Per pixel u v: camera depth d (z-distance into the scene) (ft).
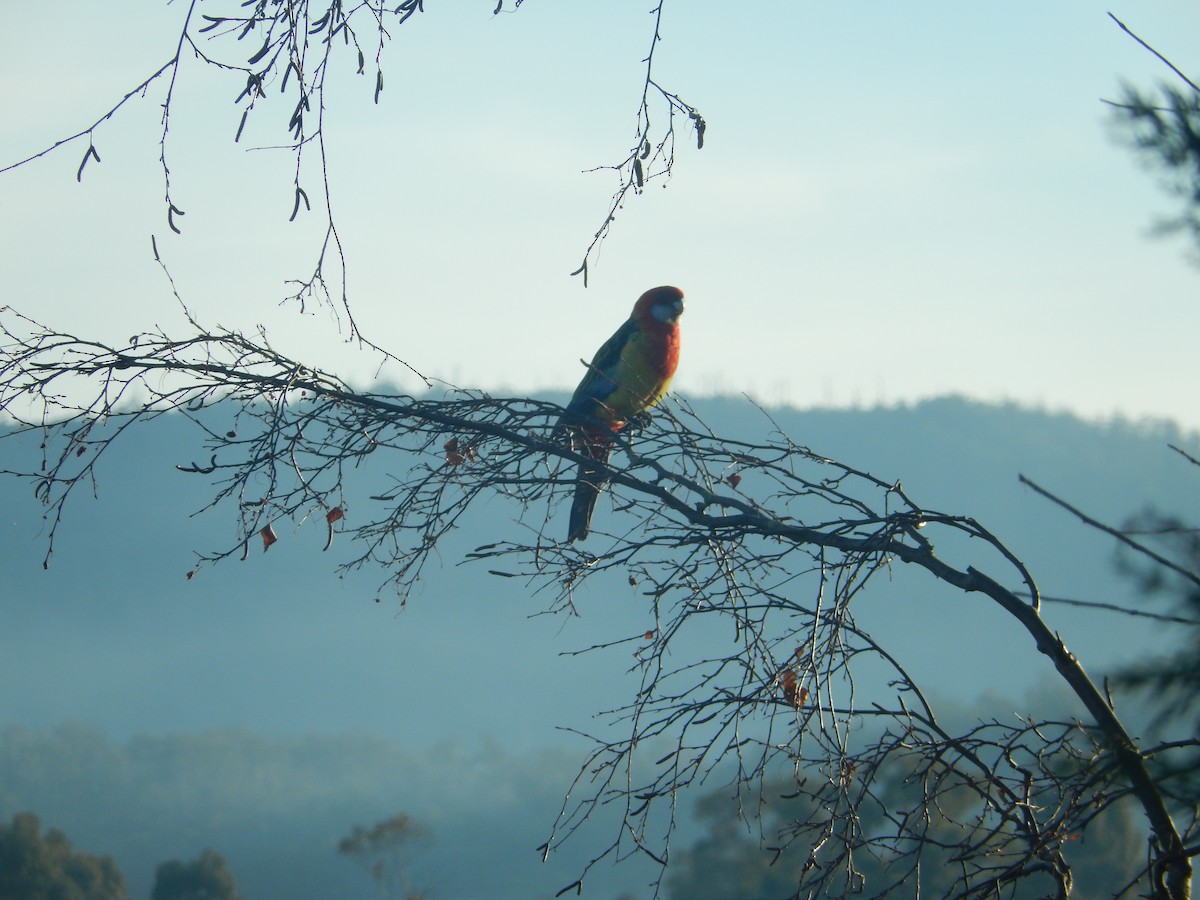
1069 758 18.39
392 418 24.52
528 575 23.86
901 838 20.02
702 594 22.77
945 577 22.54
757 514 24.48
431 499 24.23
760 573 24.12
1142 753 14.90
